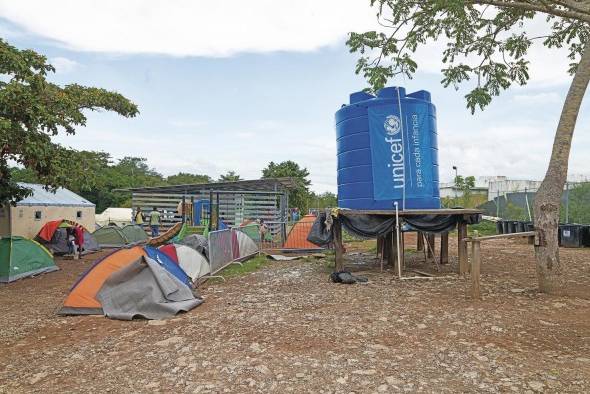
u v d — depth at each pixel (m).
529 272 11.07
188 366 5.17
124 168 71.75
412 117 11.29
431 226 11.16
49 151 12.53
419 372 4.77
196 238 12.88
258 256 16.92
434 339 5.82
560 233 18.47
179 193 30.08
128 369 5.18
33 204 22.34
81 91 14.47
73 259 17.52
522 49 11.84
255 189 30.05
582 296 8.02
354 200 11.56
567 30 11.91
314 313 7.33
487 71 11.99
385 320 6.75
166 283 8.10
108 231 21.98
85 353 5.84
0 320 8.00
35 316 8.24
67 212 24.84
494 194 37.62
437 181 11.71
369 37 11.08
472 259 8.08
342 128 12.02
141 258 8.19
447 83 12.16
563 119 8.35
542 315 6.80
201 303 8.54
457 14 9.34
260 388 4.51
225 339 6.11
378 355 5.29
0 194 15.30
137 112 15.76
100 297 8.12
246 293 9.41
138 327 7.02
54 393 4.64
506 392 4.25
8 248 12.72
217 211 24.70
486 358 5.09
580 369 4.72
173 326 6.95
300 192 48.22
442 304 7.66
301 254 17.33
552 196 8.29
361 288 9.41
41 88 12.26
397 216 10.63
